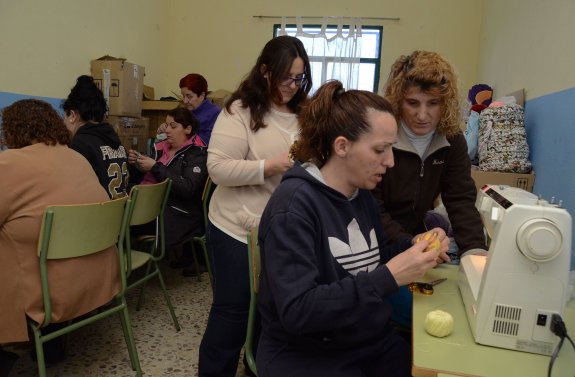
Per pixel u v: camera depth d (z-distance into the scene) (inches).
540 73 100.3
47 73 121.1
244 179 56.6
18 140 59.9
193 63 208.2
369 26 195.8
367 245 42.4
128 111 136.4
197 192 105.6
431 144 54.9
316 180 38.2
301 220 36.0
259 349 41.8
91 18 140.2
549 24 95.7
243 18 203.3
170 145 115.3
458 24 187.6
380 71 195.9
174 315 88.1
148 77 186.4
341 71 196.5
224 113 59.7
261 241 38.7
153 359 77.1
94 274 62.6
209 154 59.6
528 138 105.4
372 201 46.4
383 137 36.6
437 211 71.2
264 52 58.7
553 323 32.6
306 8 198.4
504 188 43.7
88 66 139.4
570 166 78.4
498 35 149.2
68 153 63.3
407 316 49.8
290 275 34.8
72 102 89.7
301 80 59.2
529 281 33.1
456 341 34.6
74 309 60.0
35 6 114.8
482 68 173.5
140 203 80.2
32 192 56.2
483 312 34.1
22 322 56.4
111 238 64.7
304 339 38.9
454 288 44.9
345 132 37.2
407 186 56.4
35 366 72.9
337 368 38.3
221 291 60.2
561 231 32.0
